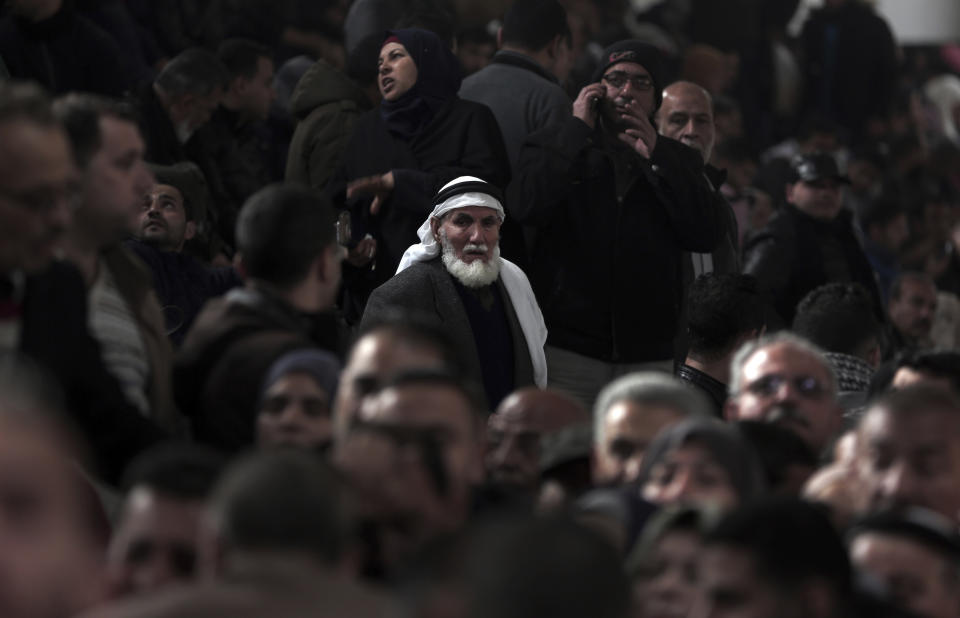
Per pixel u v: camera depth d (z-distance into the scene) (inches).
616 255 740.7
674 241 752.3
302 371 444.1
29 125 414.6
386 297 682.8
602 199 741.9
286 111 1010.1
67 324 439.5
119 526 373.7
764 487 431.8
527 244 760.3
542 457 481.4
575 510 387.5
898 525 357.1
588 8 1373.0
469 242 683.4
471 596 238.2
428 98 766.5
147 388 499.8
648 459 412.2
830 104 1529.3
